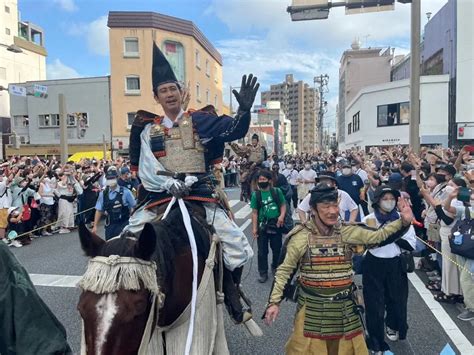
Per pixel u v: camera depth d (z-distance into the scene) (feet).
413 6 33.99
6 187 32.71
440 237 21.04
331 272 11.00
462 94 112.68
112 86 111.86
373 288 14.70
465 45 112.16
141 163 10.89
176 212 9.82
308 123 294.25
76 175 42.19
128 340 6.93
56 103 120.88
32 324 7.27
